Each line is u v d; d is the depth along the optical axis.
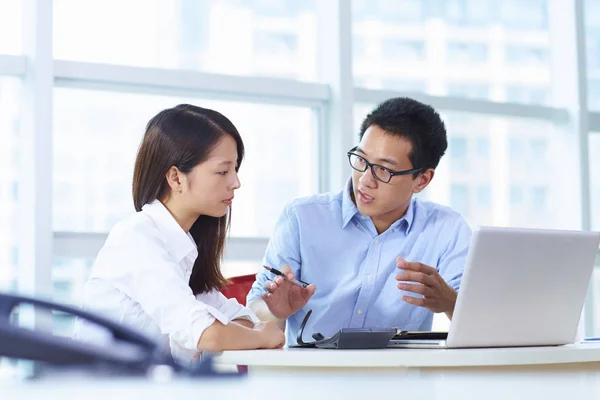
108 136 3.30
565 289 1.55
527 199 4.23
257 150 3.62
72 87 3.22
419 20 3.98
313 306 2.19
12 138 3.16
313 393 0.50
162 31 3.43
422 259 2.22
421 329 2.19
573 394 0.56
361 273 2.19
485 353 1.31
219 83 3.46
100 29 3.30
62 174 3.21
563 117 4.30
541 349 1.39
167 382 0.46
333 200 2.28
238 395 0.46
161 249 1.64
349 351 1.34
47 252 3.08
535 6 4.29
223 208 1.72
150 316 1.58
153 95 3.39
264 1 3.65
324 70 3.74
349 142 3.67
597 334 4.27
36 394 0.42
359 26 3.85
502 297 1.47
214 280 1.84
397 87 3.92
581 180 4.25
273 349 1.50
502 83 4.19
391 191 2.04
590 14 4.40
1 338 0.45
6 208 3.14
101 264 1.65
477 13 4.13
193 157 1.68
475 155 4.09
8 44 3.16
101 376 0.46
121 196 3.31
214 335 1.48
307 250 2.21
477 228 1.40
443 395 0.53
